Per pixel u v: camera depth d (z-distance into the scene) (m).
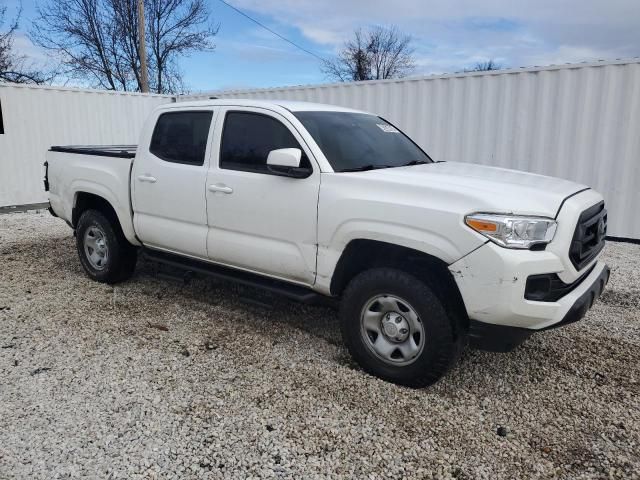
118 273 5.60
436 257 3.32
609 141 8.02
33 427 3.03
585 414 3.31
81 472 2.66
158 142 4.97
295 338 4.39
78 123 12.30
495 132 8.91
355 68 38.38
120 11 28.48
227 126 4.46
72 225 5.95
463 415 3.27
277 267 4.12
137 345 4.17
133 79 29.69
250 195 4.16
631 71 7.68
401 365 3.54
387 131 4.88
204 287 5.67
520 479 2.69
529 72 8.46
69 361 3.88
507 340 3.24
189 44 30.09
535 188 3.50
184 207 4.67
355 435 3.02
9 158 11.23
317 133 4.07
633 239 8.08
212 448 2.87
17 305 5.06
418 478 2.68
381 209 3.48
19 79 24.27
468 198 3.24
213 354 4.04
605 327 4.78
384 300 3.57
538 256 3.12
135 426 3.06
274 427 3.08
